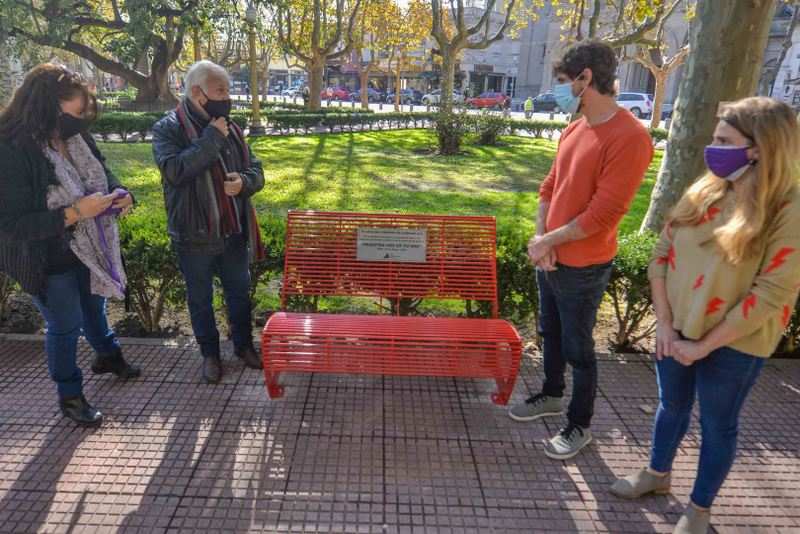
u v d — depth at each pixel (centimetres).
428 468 285
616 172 245
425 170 1295
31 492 259
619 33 1891
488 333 320
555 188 279
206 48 3055
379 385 357
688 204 221
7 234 256
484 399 346
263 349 310
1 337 401
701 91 482
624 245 417
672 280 229
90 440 296
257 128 1916
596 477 283
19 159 255
